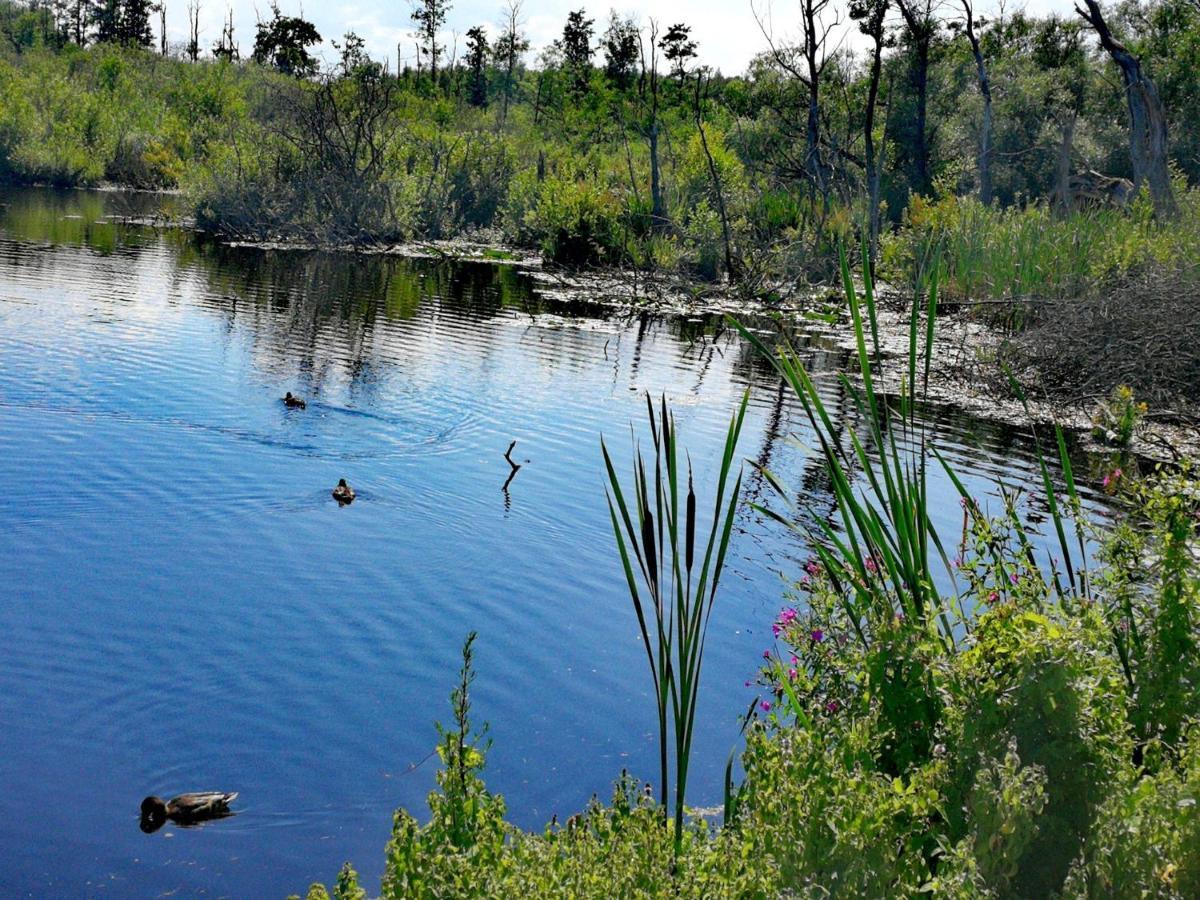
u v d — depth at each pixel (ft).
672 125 151.02
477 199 142.61
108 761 20.71
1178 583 12.34
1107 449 45.11
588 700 23.58
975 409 52.49
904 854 9.82
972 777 10.59
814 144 111.04
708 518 35.19
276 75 233.76
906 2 125.08
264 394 49.14
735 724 22.57
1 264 81.87
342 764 20.92
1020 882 9.96
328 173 127.13
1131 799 9.65
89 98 192.03
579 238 112.16
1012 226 77.92
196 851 18.16
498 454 41.93
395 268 104.32
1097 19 93.40
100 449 39.09
